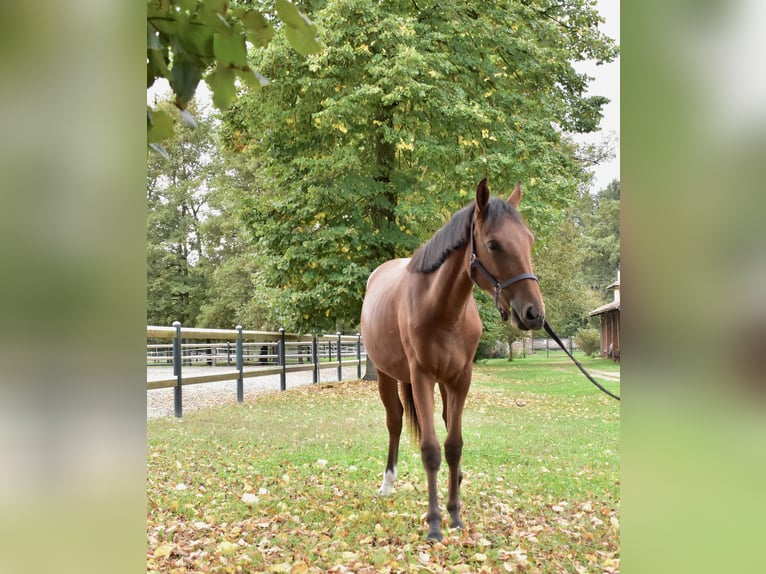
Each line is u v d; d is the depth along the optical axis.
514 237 2.78
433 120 10.72
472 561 2.75
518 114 11.54
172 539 3.02
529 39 11.47
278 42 9.88
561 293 21.41
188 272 24.69
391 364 3.69
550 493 4.07
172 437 6.13
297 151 11.09
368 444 5.99
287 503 3.79
